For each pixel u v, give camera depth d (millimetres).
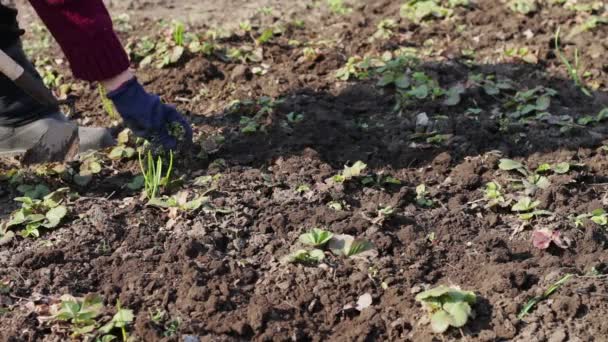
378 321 4031
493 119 5719
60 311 4016
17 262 4375
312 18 7336
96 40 4734
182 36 6582
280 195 4949
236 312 4090
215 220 4711
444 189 5012
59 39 4770
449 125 5629
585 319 3955
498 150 5355
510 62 6391
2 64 4609
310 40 6914
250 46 6727
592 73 6246
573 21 6934
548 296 4086
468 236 4570
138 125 5039
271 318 4059
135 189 5051
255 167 5289
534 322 3955
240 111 5859
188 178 5148
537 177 5051
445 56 6496
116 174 5223
